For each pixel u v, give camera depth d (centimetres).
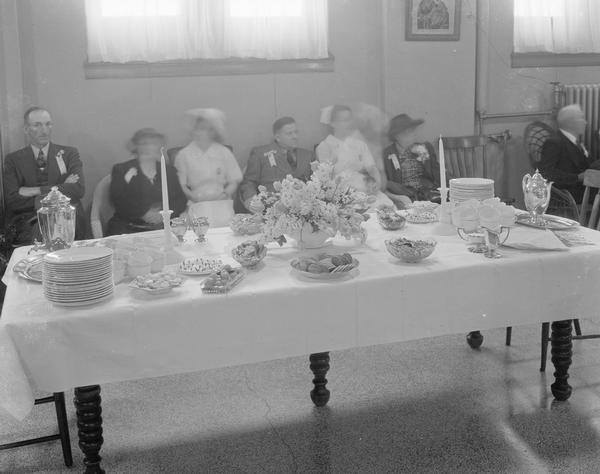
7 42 521
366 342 248
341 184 285
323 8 584
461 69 620
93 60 543
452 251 276
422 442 267
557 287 268
